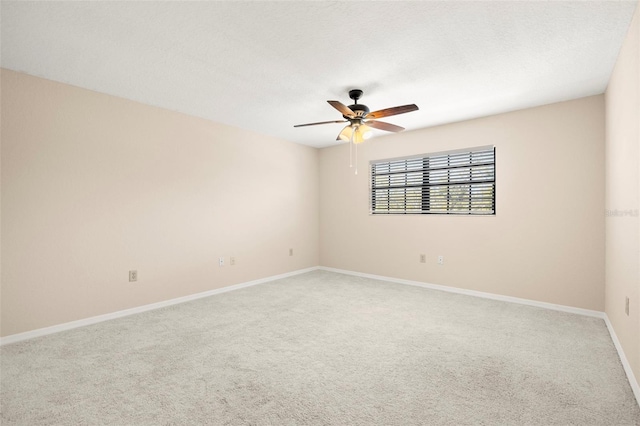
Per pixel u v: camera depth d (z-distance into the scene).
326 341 2.67
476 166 4.12
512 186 3.79
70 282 2.99
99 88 3.09
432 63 2.53
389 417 1.68
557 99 3.38
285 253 5.23
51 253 2.88
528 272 3.70
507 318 3.22
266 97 3.30
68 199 2.98
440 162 4.44
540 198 3.61
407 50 2.32
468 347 2.54
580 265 3.37
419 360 2.33
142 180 3.51
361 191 5.26
